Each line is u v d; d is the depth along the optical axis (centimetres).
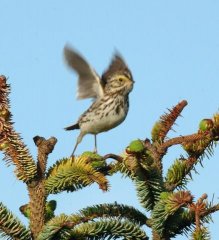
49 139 978
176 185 1011
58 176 955
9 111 966
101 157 997
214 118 1009
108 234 922
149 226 932
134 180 966
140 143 927
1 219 920
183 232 934
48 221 928
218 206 873
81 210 945
